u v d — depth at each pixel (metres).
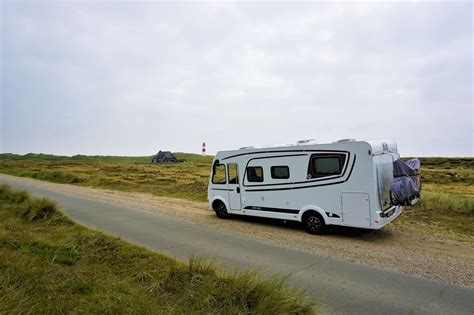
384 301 4.77
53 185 26.22
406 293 5.05
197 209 14.30
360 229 9.88
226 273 5.34
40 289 4.21
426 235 9.12
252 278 4.69
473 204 12.13
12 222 9.15
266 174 10.42
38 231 8.15
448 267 6.30
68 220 9.75
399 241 8.44
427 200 13.43
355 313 4.39
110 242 7.01
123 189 23.91
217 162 12.01
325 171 9.02
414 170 8.83
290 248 7.71
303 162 9.48
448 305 4.64
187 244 8.07
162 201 16.92
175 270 5.23
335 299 4.83
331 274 5.91
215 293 4.40
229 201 11.59
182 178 34.69
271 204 10.30
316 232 9.22
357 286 5.34
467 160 71.75
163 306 4.07
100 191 21.86
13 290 3.91
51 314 3.61
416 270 6.13
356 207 8.43
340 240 8.55
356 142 8.44
